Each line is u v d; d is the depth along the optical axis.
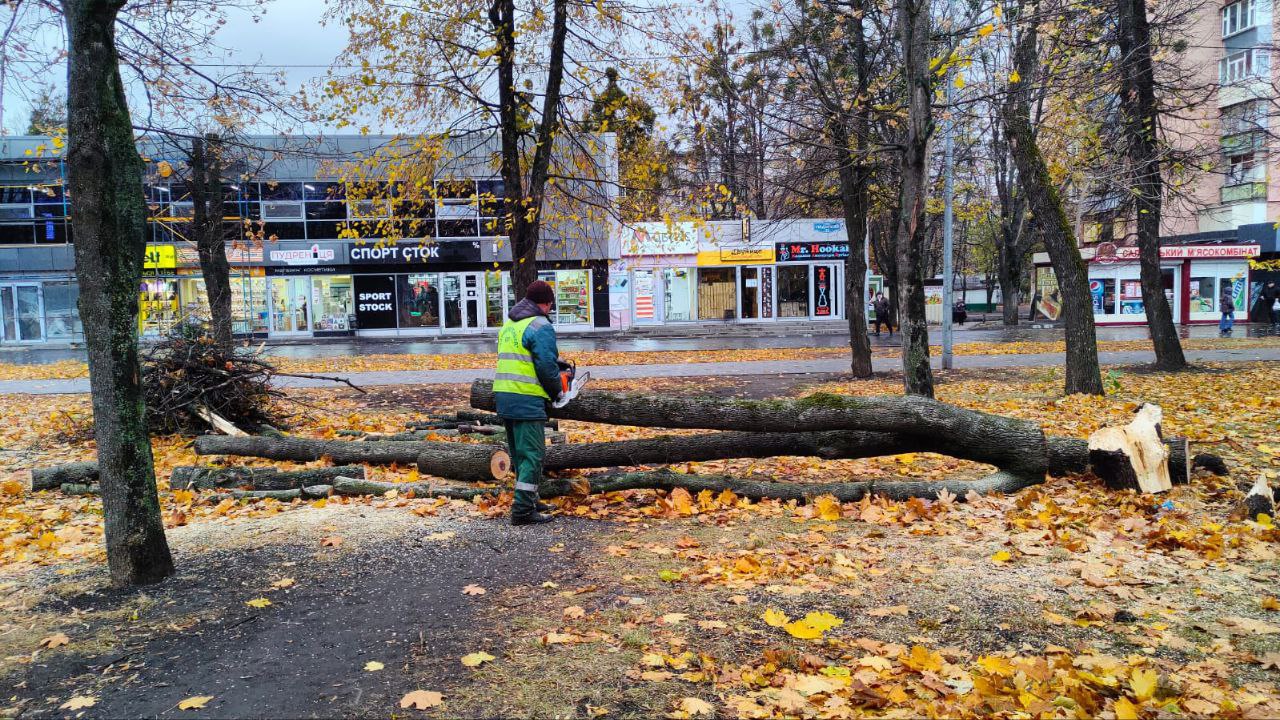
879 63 13.61
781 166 14.19
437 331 37.19
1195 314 37.03
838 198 16.19
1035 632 3.48
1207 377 14.79
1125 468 6.01
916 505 5.63
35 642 3.52
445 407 12.80
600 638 3.48
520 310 5.65
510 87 11.83
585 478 6.44
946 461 7.91
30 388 16.62
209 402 9.59
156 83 9.08
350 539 5.13
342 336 36.50
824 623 3.58
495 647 3.41
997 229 36.91
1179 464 6.14
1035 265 40.47
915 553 4.68
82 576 4.46
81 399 14.70
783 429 6.25
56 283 35.09
